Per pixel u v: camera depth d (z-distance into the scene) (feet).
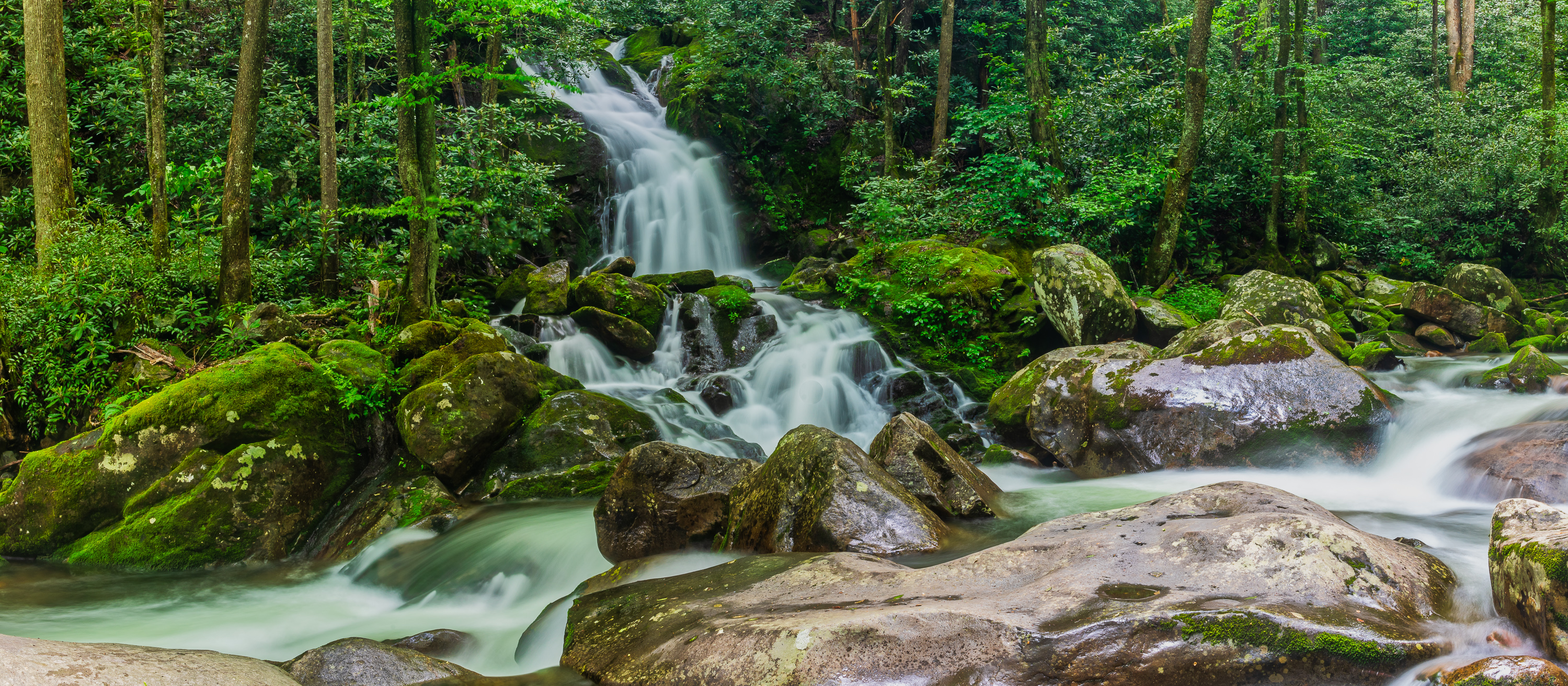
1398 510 19.33
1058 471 26.66
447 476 24.79
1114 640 10.53
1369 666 10.12
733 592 14.02
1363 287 53.72
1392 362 35.29
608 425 26.86
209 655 11.57
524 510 23.67
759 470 18.93
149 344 27.99
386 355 28.09
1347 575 11.73
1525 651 10.32
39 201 30.78
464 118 44.34
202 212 38.17
